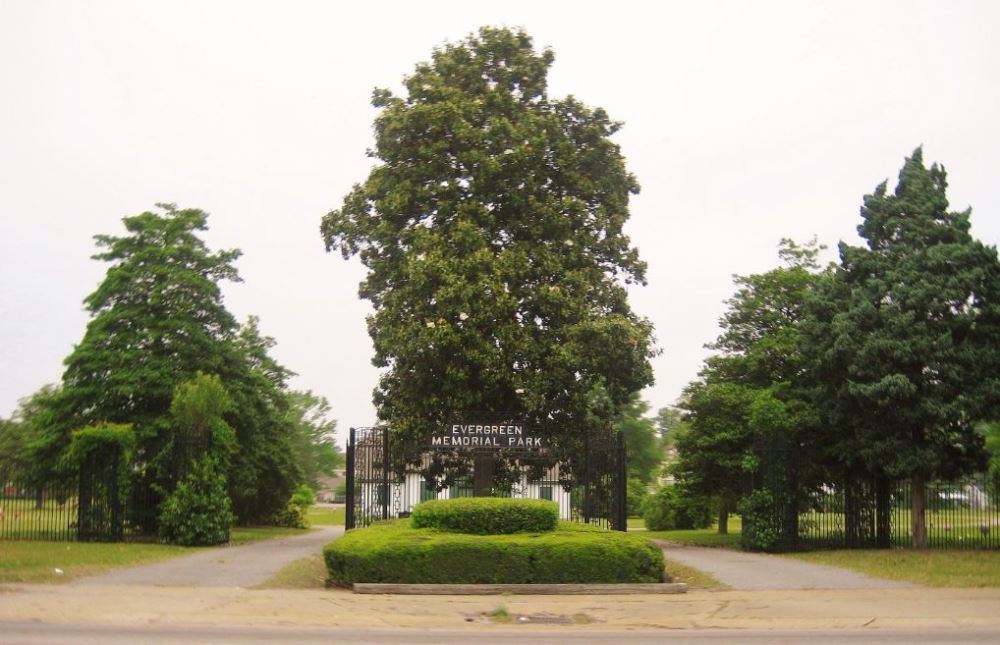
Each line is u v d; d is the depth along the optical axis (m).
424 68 31.22
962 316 25.22
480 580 17.02
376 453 25.02
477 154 28.52
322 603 14.90
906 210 26.62
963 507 31.42
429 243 28.23
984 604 15.28
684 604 15.44
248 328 43.25
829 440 28.22
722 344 34.09
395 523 21.28
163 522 26.16
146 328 31.14
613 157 30.84
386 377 30.44
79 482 26.64
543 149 29.14
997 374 25.34
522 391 27.84
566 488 29.59
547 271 28.62
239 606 14.29
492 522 18.50
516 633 12.26
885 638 11.80
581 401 28.38
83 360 30.45
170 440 27.77
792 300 32.94
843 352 26.09
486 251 27.78
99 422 28.86
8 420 51.94
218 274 33.31
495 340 27.95
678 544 31.44
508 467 30.72
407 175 29.59
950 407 24.77
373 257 31.17
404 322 28.47
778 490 26.34
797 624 13.38
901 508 29.72
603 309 30.33
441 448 25.70
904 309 25.73
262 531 39.38
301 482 49.84
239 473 34.91
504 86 30.59
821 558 23.56
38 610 13.25
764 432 27.39
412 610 14.47
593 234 30.48
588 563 17.23
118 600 14.48
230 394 32.56
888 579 19.02
